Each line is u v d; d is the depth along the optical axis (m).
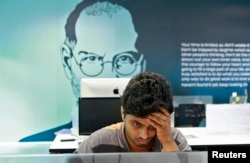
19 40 4.15
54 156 0.63
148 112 0.82
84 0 4.23
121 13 4.31
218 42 4.52
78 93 4.27
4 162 0.61
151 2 4.36
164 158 0.64
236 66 4.59
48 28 4.19
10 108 4.16
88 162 0.63
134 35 4.34
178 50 4.44
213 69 4.53
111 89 2.46
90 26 4.26
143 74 0.87
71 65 4.25
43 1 4.17
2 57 4.12
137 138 0.88
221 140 2.23
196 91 4.50
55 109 4.24
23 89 4.18
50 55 4.21
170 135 0.88
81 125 2.28
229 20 4.54
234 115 2.45
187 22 4.45
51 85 4.22
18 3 4.12
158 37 4.39
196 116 3.17
